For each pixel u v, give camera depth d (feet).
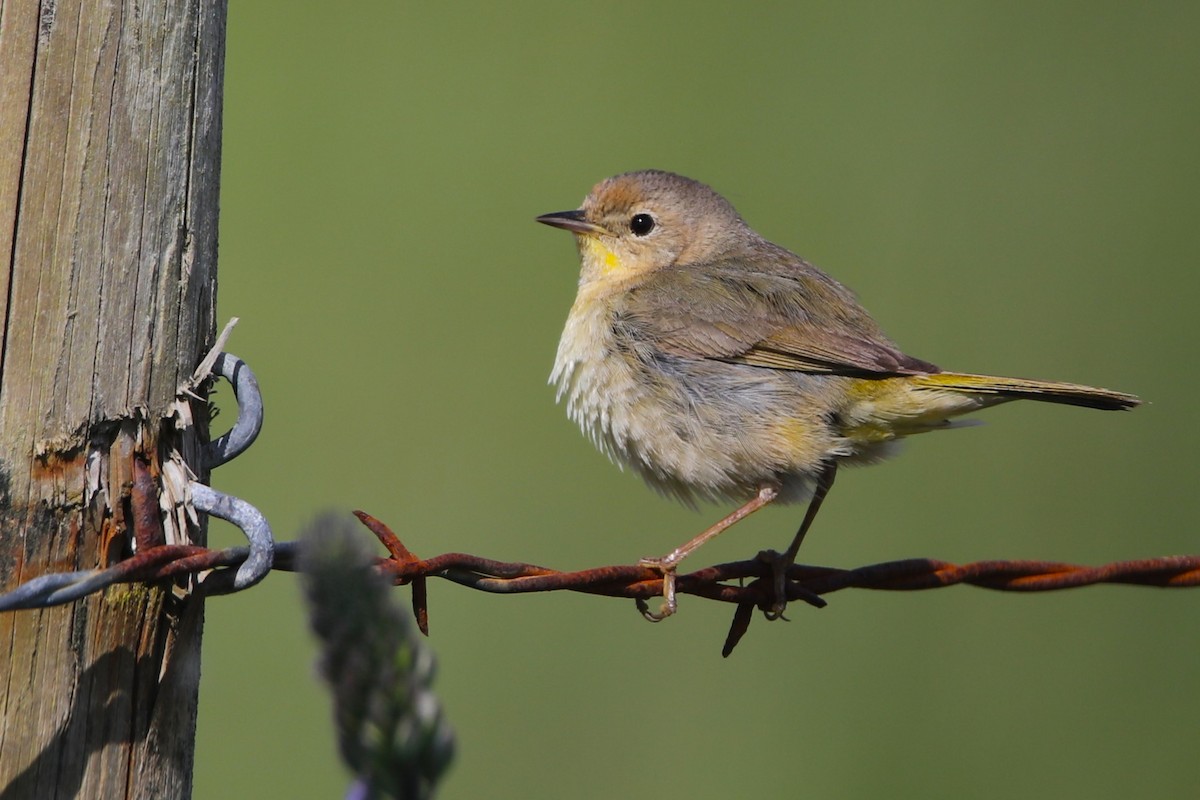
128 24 17.08
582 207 34.14
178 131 17.54
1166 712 40.50
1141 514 44.88
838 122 51.08
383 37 50.42
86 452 17.24
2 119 16.61
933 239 48.78
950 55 53.26
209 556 17.44
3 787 16.80
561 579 22.15
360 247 46.57
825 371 28.53
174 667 17.89
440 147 47.24
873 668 40.98
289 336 44.24
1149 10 55.01
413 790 10.98
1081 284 48.57
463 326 45.50
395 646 11.05
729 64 52.16
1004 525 44.29
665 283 30.68
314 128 47.70
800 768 38.24
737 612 25.07
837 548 43.27
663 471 29.71
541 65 50.96
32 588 16.12
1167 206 50.39
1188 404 46.98
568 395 30.99
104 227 17.15
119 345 17.34
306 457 42.63
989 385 27.81
